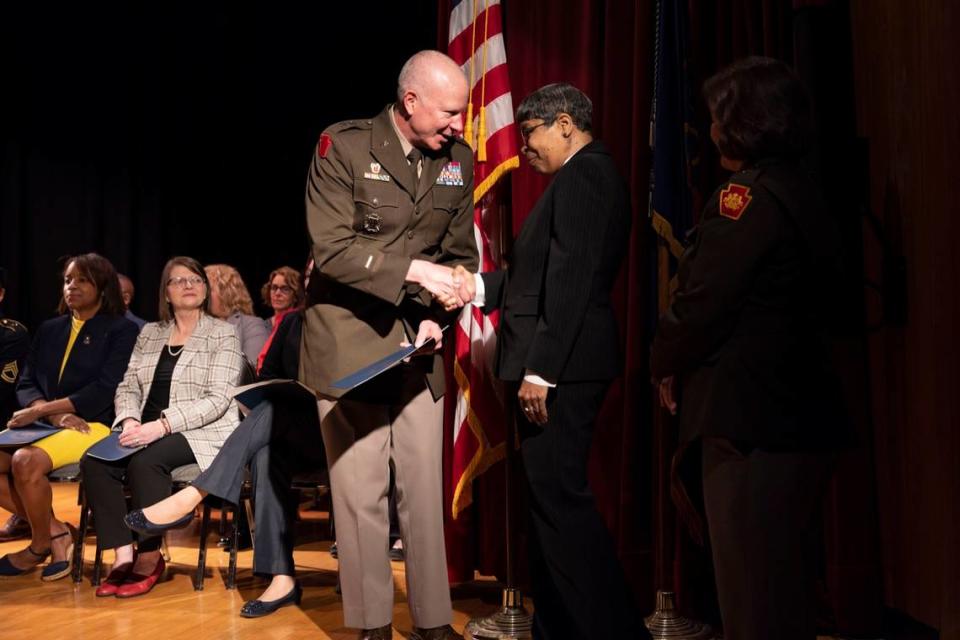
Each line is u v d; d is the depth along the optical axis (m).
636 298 3.04
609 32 3.18
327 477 3.54
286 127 7.15
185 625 2.97
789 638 1.72
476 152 3.20
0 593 3.42
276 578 3.20
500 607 3.15
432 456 2.70
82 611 3.16
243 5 7.09
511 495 2.83
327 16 6.90
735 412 1.75
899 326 2.66
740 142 1.84
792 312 1.78
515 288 2.46
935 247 2.47
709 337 1.78
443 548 2.71
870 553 2.61
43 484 3.70
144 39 7.17
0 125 6.73
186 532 4.70
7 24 6.75
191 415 3.58
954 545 2.40
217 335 3.80
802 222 1.74
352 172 2.55
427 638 2.68
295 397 3.33
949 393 2.41
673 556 2.89
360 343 2.57
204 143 7.32
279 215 7.30
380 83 6.77
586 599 2.27
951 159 2.37
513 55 3.39
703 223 1.83
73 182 7.01
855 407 2.61
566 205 2.32
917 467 2.61
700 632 2.69
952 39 2.34
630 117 3.16
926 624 2.58
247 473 3.57
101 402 3.95
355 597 2.63
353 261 2.46
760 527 1.74
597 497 3.18
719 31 3.00
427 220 2.62
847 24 2.62
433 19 6.55
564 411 2.32
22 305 6.84
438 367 2.72
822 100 2.58
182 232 7.37
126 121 7.15
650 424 3.09
